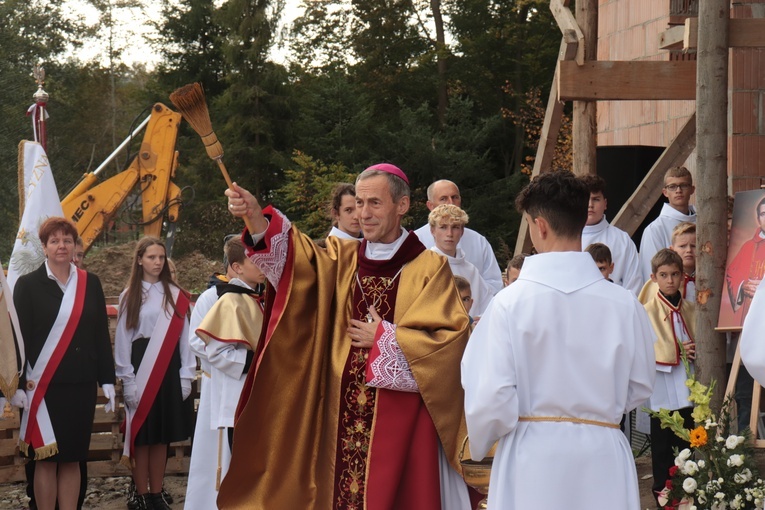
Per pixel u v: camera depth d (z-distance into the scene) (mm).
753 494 5238
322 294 4535
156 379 7312
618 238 7578
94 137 47844
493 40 38500
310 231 33219
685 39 6707
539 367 3732
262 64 39281
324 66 42688
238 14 39219
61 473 6645
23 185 8523
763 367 4008
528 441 3729
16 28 45250
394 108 40531
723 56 6312
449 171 34281
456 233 6812
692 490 5387
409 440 4422
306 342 4512
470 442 3865
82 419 6602
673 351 6582
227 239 6633
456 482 4535
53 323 6555
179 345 7480
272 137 38844
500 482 3781
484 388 3711
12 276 8297
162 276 7508
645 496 7355
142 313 7359
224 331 6047
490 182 35469
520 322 3730
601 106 13586
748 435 5508
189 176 38531
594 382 3709
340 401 4504
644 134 12305
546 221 3889
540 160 9961
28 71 45375
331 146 35531
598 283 3805
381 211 4562
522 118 34250
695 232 6812
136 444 7301
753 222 6125
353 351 4523
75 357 6566
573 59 8344
